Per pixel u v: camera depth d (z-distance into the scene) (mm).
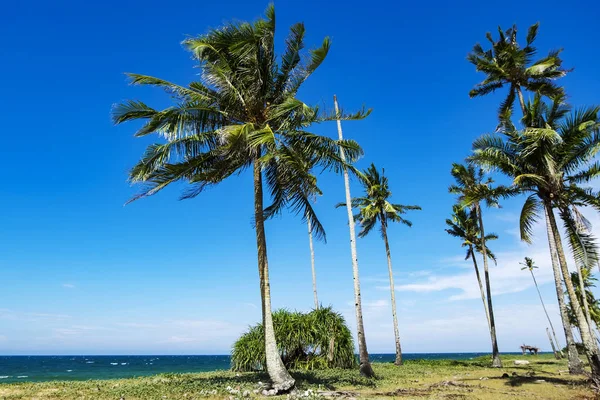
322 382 16734
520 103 23312
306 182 15312
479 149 18375
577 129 15930
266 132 12805
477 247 33438
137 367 63281
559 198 16938
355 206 31641
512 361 36969
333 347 23344
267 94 15820
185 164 14547
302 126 15867
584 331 15789
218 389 14086
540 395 14242
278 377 13680
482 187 18609
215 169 15516
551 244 22781
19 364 82688
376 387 16375
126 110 13961
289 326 23094
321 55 15578
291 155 14961
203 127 15195
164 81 14273
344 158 17812
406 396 13977
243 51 14914
